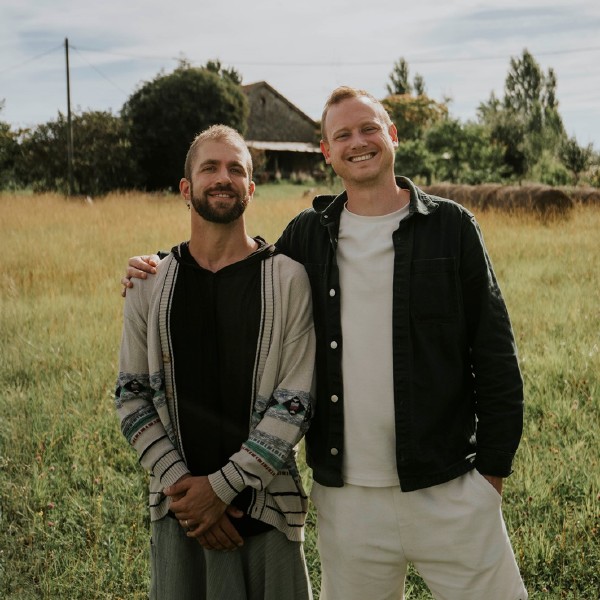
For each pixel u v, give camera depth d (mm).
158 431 2242
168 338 2236
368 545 2234
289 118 52344
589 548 2990
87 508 3432
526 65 58812
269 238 12367
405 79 64312
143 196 25328
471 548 2180
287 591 2287
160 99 33688
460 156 28844
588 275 8508
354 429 2209
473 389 2299
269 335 2211
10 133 30984
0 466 3904
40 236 12953
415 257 2182
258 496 2217
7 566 3053
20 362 5676
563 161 32562
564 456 3789
